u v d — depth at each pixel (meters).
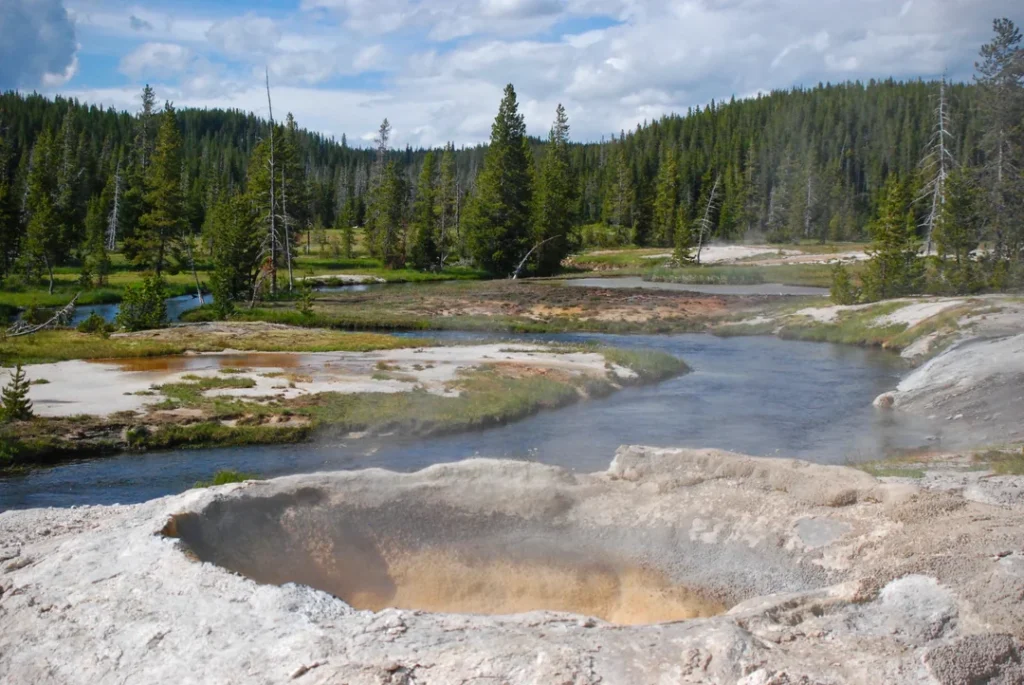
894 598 6.51
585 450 17.00
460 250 87.44
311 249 97.19
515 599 8.00
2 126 107.06
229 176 114.81
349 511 8.59
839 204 104.56
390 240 79.38
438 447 17.25
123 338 31.41
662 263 81.44
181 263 69.62
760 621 6.14
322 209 130.62
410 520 8.63
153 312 36.22
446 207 93.44
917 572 6.82
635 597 7.86
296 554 8.11
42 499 13.55
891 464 14.59
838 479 9.02
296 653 5.79
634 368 26.12
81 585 7.11
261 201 62.00
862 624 6.14
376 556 8.32
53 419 17.53
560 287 57.00
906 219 55.78
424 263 76.94
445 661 5.57
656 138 139.75
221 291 41.31
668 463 9.83
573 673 5.34
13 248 60.72
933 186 55.53
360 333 34.66
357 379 22.64
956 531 7.58
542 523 8.79
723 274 66.56
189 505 8.30
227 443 17.27
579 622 6.29
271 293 51.97
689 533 8.50
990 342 23.73
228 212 53.09
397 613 6.42
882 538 7.73
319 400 19.97
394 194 81.06
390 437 17.94
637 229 109.75
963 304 33.66
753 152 113.38
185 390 20.53
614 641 5.80
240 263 46.62
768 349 33.53
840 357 31.11
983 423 18.81
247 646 5.96
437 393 21.16
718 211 106.00
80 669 5.94
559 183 78.31
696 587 7.82
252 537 8.12
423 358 26.75
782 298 48.94
